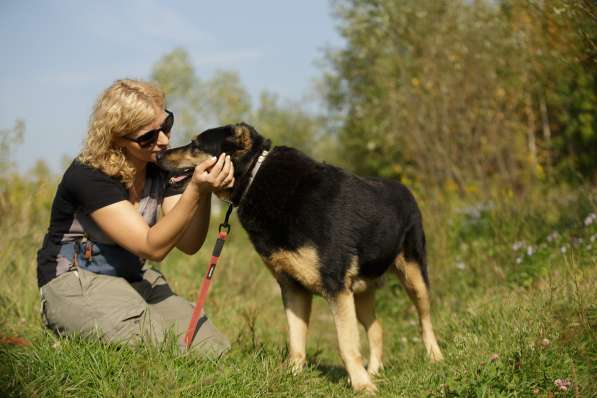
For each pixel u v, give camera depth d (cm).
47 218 686
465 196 922
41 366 290
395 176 1456
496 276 550
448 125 963
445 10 992
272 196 364
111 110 322
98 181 321
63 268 332
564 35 505
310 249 361
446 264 619
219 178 312
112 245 340
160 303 370
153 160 354
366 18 1120
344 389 357
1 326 381
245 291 690
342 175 397
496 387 284
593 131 868
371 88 1243
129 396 272
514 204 686
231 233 978
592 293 355
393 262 449
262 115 1554
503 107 988
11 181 695
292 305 393
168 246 319
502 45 888
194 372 304
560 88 802
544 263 513
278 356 368
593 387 264
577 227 551
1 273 493
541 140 1045
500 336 357
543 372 285
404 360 439
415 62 1002
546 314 353
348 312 367
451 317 485
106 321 318
